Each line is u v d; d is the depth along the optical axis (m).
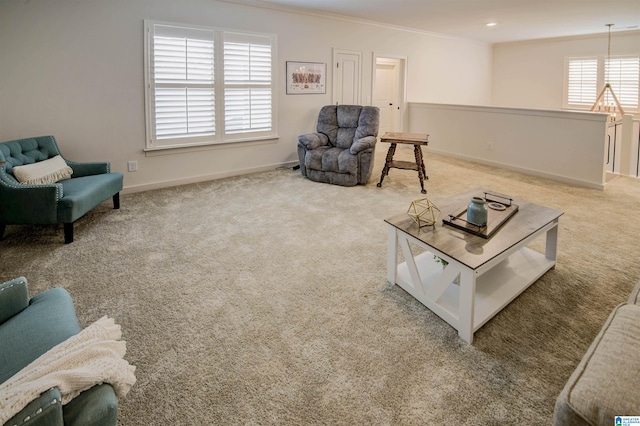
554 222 2.49
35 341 1.22
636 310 1.29
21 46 3.69
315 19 5.72
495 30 7.13
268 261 2.79
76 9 3.88
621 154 5.43
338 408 1.51
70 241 3.10
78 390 1.01
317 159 4.94
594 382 1.00
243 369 1.72
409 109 7.47
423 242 2.08
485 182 5.01
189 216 3.73
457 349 1.85
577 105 8.01
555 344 1.87
